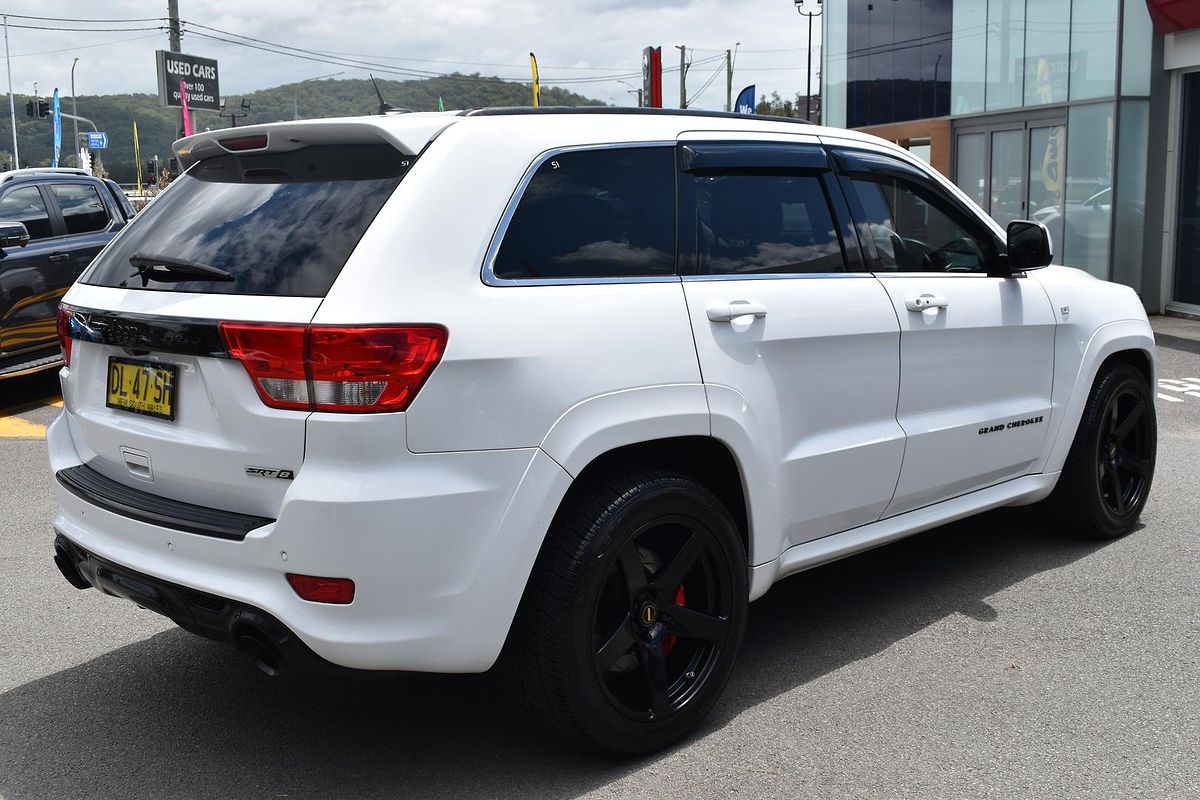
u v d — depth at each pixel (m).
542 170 2.95
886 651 3.78
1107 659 3.69
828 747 3.11
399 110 3.31
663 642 3.18
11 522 5.64
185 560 2.78
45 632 4.08
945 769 2.98
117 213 10.14
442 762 3.06
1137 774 2.94
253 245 2.82
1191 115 13.61
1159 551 4.82
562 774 2.98
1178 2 12.96
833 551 3.67
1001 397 4.25
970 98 16.30
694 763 3.03
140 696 3.52
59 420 3.49
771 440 3.31
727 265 3.30
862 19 18.94
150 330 2.82
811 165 3.65
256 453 2.64
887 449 3.72
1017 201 15.63
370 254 2.62
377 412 2.53
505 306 2.73
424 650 2.63
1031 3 14.94
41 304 9.18
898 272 3.87
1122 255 13.99
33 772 3.03
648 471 3.00
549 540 2.83
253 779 2.98
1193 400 8.56
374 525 2.52
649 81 18.83
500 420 2.67
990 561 4.73
